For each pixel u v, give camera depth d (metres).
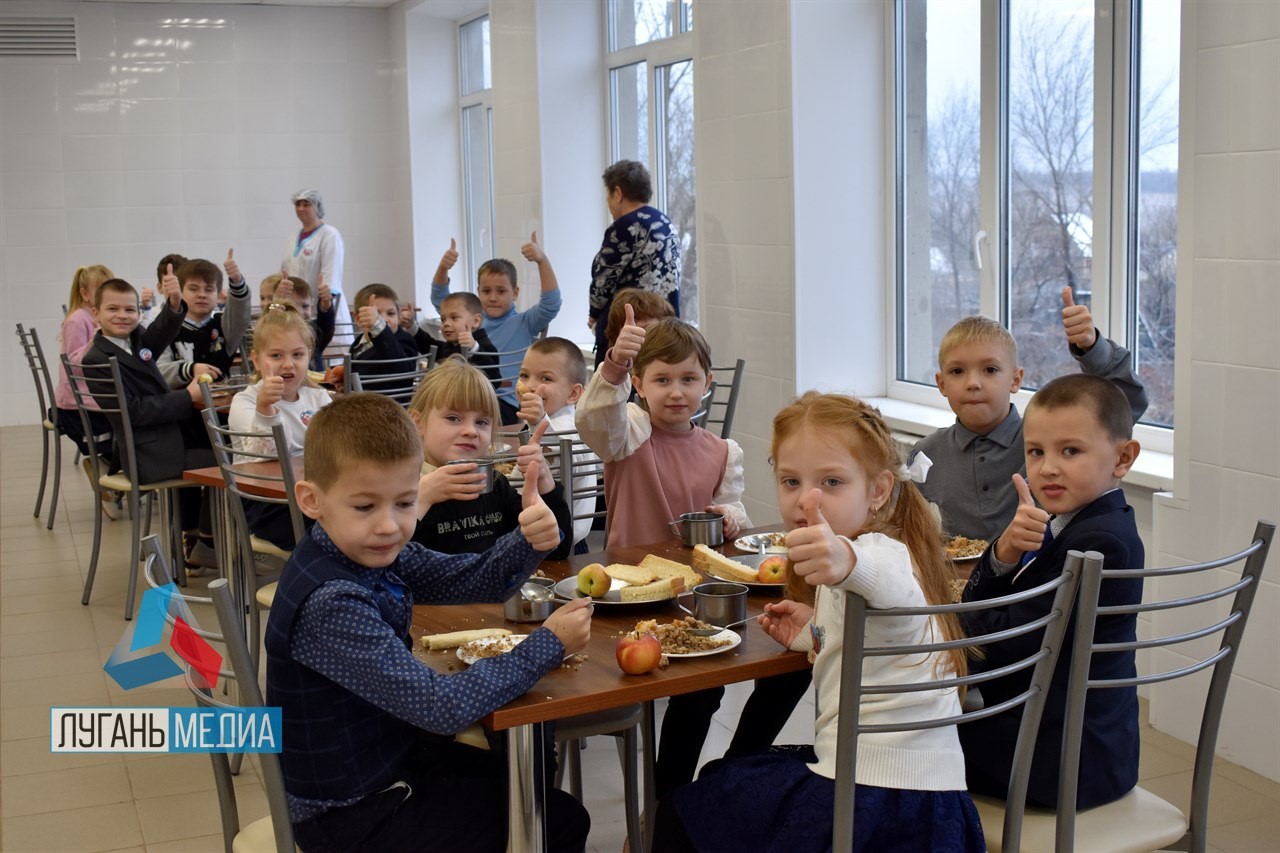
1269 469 2.57
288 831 1.57
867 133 4.18
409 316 6.14
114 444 4.25
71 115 8.14
